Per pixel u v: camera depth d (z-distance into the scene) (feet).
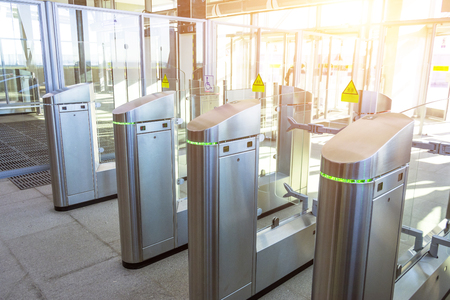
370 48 26.13
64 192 11.34
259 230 7.43
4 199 12.40
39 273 7.87
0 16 14.71
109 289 7.31
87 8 12.74
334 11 27.35
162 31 18.63
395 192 4.25
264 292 7.15
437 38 23.80
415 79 25.03
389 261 4.54
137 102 7.82
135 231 7.93
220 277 6.06
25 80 15.76
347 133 4.17
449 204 8.38
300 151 8.92
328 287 4.11
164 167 8.25
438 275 6.46
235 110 5.73
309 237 8.09
